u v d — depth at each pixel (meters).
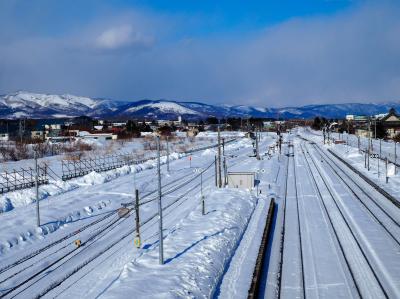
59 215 31.11
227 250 23.97
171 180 51.44
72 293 18.12
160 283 18.20
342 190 44.50
